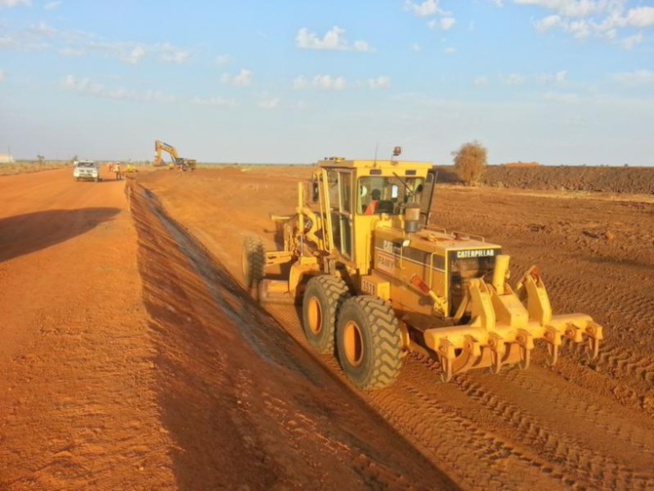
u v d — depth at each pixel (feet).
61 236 47.06
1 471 11.33
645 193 151.64
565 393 23.54
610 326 30.99
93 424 13.32
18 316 22.52
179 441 12.82
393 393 23.30
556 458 18.61
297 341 30.27
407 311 23.35
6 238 46.65
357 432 18.79
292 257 40.45
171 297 27.86
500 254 21.75
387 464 16.70
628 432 20.42
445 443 19.38
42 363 17.35
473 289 19.57
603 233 57.67
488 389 23.82
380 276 25.84
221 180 161.99
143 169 303.89
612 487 17.04
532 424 20.86
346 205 27.58
